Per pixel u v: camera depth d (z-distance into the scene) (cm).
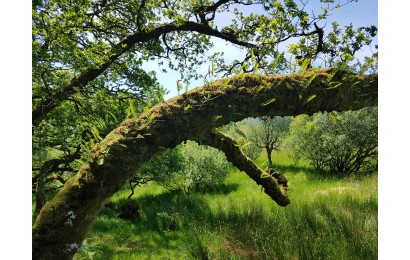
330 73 164
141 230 701
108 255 542
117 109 578
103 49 582
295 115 162
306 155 1377
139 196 1147
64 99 507
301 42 225
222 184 1196
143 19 628
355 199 730
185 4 659
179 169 1027
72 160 350
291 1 329
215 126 153
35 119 470
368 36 288
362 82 164
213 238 585
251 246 530
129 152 138
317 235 543
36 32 406
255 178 238
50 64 444
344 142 1228
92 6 559
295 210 677
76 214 137
